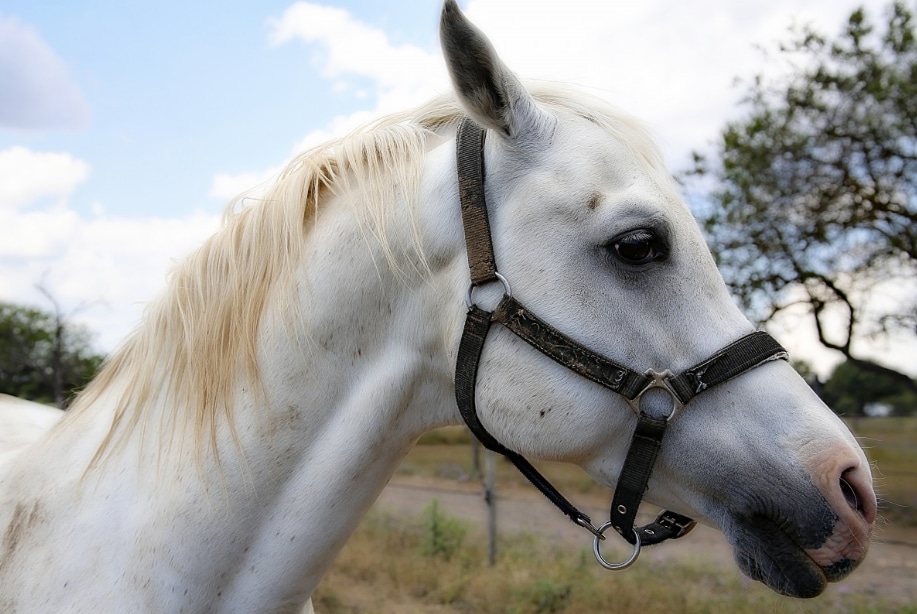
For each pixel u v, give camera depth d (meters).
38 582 1.40
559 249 1.40
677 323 1.38
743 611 4.46
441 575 5.75
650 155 1.50
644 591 5.00
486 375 1.45
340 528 1.48
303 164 1.63
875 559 6.59
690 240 1.42
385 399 1.49
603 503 9.23
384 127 1.69
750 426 1.35
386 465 1.56
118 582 1.37
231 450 1.42
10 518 1.53
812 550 1.29
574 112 1.53
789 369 1.41
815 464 1.29
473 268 1.43
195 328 1.50
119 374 1.69
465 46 1.38
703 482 1.38
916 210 7.29
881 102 7.19
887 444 13.95
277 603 1.44
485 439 1.52
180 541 1.39
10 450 1.98
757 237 7.45
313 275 1.49
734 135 7.64
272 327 1.48
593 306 1.39
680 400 1.35
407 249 1.50
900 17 7.15
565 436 1.41
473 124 1.56
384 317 1.51
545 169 1.44
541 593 5.00
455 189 1.50
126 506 1.44
